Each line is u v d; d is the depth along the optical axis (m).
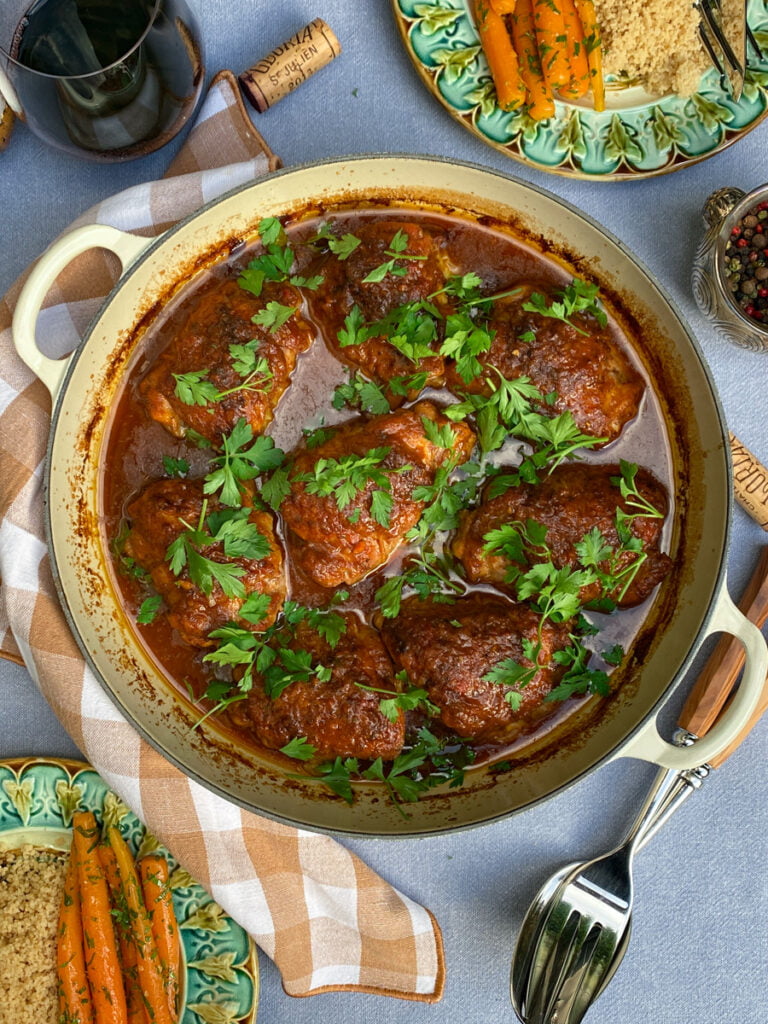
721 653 0.68
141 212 0.66
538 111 0.67
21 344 0.61
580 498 0.62
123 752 0.66
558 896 0.69
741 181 0.70
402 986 0.69
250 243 0.65
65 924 0.68
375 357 0.62
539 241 0.64
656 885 0.71
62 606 0.62
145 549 0.62
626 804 0.70
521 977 0.68
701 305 0.68
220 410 0.62
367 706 0.61
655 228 0.70
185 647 0.64
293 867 0.68
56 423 0.62
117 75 0.60
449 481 0.63
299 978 0.68
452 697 0.61
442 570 0.63
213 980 0.68
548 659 0.62
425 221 0.65
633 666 0.64
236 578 0.61
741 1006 0.71
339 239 0.64
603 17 0.68
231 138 0.68
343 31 0.70
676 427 0.64
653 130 0.68
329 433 0.63
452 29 0.67
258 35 0.70
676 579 0.64
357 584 0.63
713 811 0.71
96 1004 0.67
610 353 0.63
